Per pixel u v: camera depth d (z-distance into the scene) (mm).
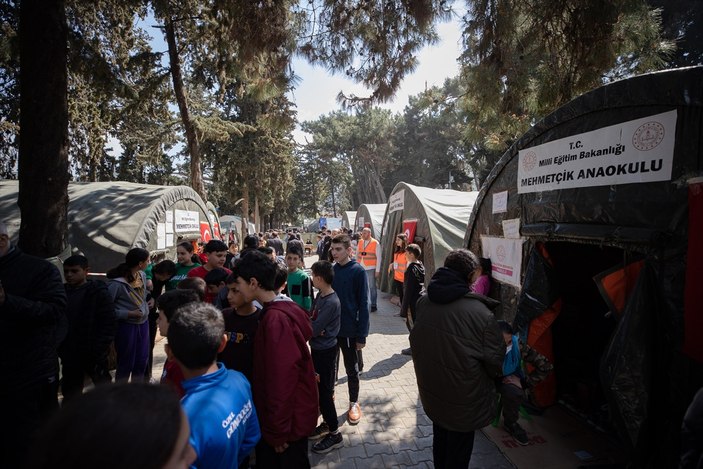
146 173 25359
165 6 8992
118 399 721
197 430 1446
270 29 5023
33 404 2586
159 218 7996
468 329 2406
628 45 4727
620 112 2736
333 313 3518
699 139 2207
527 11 4516
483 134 6152
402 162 45750
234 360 2467
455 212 9328
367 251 9180
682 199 2287
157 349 6676
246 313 2559
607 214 2838
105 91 8312
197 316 1658
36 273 2627
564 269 4551
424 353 2582
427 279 8773
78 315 3551
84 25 6859
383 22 5348
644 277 2406
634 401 2361
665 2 12523
